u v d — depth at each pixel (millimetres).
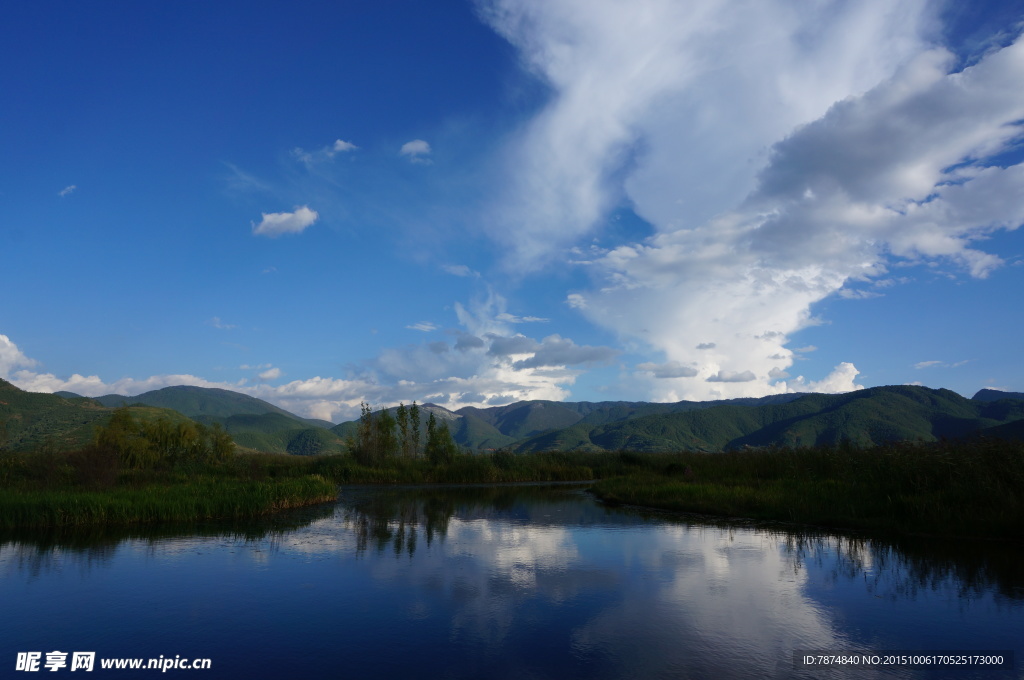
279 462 50906
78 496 20250
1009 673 7160
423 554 14328
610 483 32125
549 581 11625
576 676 7188
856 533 15898
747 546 14742
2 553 14500
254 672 7418
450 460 52312
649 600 10297
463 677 7195
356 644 8336
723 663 7547
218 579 11938
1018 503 14812
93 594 10875
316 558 13867
